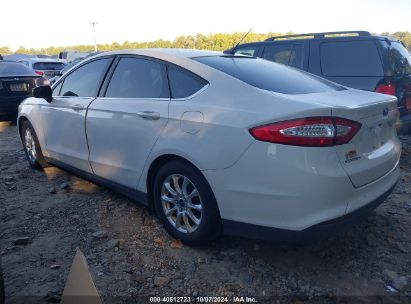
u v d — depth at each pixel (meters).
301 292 2.72
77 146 4.30
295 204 2.60
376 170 2.89
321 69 6.04
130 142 3.57
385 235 3.46
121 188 3.86
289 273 2.93
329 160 2.58
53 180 4.93
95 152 4.04
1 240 3.39
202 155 2.93
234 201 2.83
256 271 2.95
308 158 2.55
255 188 2.71
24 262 3.05
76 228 3.62
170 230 3.37
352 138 2.69
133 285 2.78
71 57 21.73
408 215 3.85
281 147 2.60
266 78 3.24
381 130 3.08
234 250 3.22
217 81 3.08
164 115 3.24
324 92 3.21
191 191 3.19
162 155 3.26
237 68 3.33
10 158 6.07
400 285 2.78
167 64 3.46
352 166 2.69
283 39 6.91
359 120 2.75
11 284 2.77
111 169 3.88
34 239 3.42
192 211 3.20
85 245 3.31
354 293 2.71
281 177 2.61
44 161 5.21
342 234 3.47
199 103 3.06
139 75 3.68
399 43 6.09
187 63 3.34
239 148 2.74
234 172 2.79
